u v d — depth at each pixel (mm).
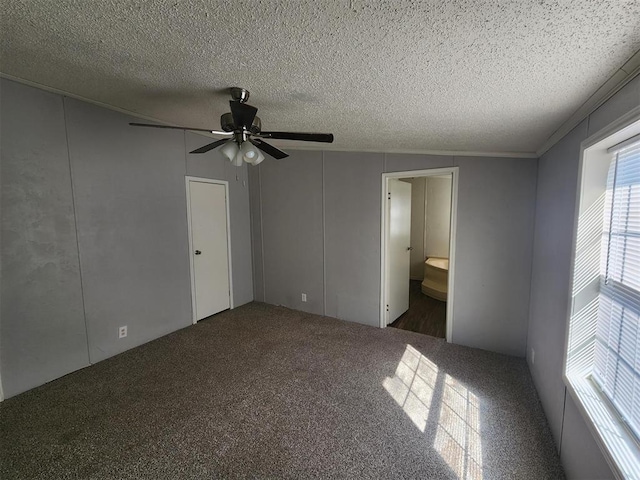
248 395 2408
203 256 4000
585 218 1631
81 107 2668
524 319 2994
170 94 2135
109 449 1857
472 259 3176
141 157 3195
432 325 3916
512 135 2303
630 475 1049
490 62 1265
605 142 1447
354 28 1115
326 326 3836
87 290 2809
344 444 1902
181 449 1860
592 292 1635
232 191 4395
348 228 3912
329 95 1820
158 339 3436
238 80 1717
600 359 1577
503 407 2254
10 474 1683
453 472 1701
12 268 2336
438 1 916
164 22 1192
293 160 4250
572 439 1608
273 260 4617
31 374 2469
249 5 1035
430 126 2299
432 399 2350
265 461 1774
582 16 915
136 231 3189
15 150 2301
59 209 2578
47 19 1236
